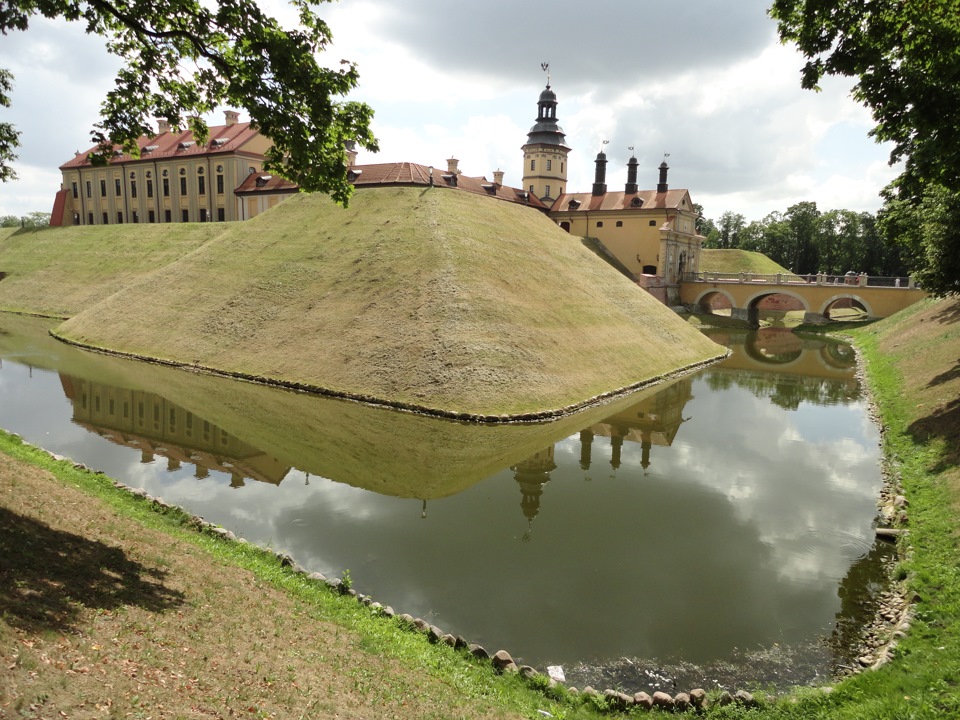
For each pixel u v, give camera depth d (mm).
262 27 13523
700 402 34906
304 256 46094
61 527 11633
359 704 8422
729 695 10492
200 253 51312
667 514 18922
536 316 39125
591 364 37594
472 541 16750
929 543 15266
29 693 6191
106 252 70250
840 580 14984
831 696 10320
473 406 29672
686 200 79000
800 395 37188
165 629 8789
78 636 7699
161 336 41344
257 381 34344
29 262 74062
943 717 9086
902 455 22797
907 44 13750
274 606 11086
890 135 15609
